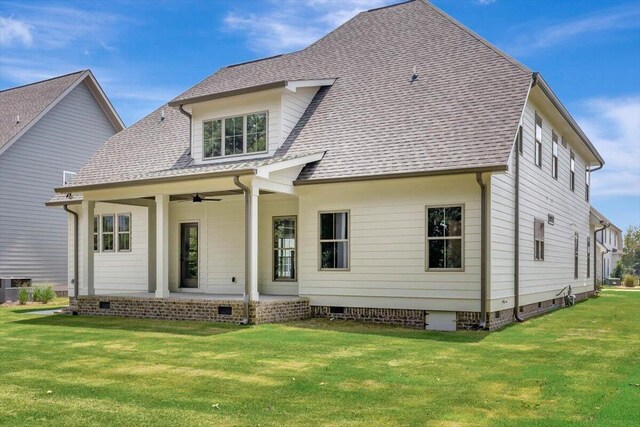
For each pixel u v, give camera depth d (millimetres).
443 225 13969
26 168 25547
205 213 18875
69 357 9953
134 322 14953
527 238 16531
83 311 17344
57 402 7047
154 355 10078
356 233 15055
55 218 26734
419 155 14094
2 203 24547
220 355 10039
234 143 17359
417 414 6516
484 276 13383
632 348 10867
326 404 6926
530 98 16891
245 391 7543
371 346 10969
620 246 59500
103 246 21016
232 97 17203
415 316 14203
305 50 21109
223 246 18469
